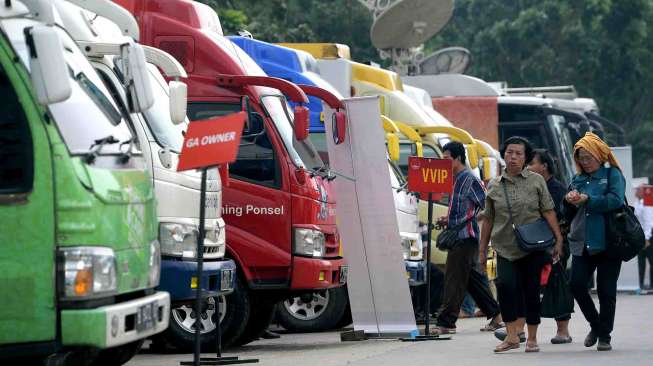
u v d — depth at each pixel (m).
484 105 50.72
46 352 15.30
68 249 15.35
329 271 27.53
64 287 15.30
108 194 15.99
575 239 24.64
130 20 24.38
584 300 24.91
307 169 27.48
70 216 15.37
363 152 27.50
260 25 58.66
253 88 27.14
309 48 38.50
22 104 15.41
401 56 51.34
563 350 24.92
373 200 27.58
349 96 38.00
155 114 23.39
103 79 22.16
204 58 27.56
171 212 22.83
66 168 15.42
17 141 15.40
